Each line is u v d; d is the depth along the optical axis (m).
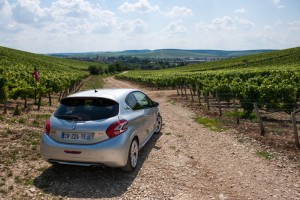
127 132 5.30
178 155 6.75
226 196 4.67
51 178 5.24
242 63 90.62
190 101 18.41
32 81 17.33
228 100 15.23
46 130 5.33
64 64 115.69
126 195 4.68
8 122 9.22
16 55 78.75
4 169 5.47
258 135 8.36
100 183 5.11
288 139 7.81
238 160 6.37
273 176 5.45
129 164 5.38
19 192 4.64
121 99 5.70
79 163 5.04
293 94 11.70
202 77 27.31
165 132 9.13
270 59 89.88
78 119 5.15
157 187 4.98
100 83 52.81
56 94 24.70
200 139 8.28
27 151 6.57
